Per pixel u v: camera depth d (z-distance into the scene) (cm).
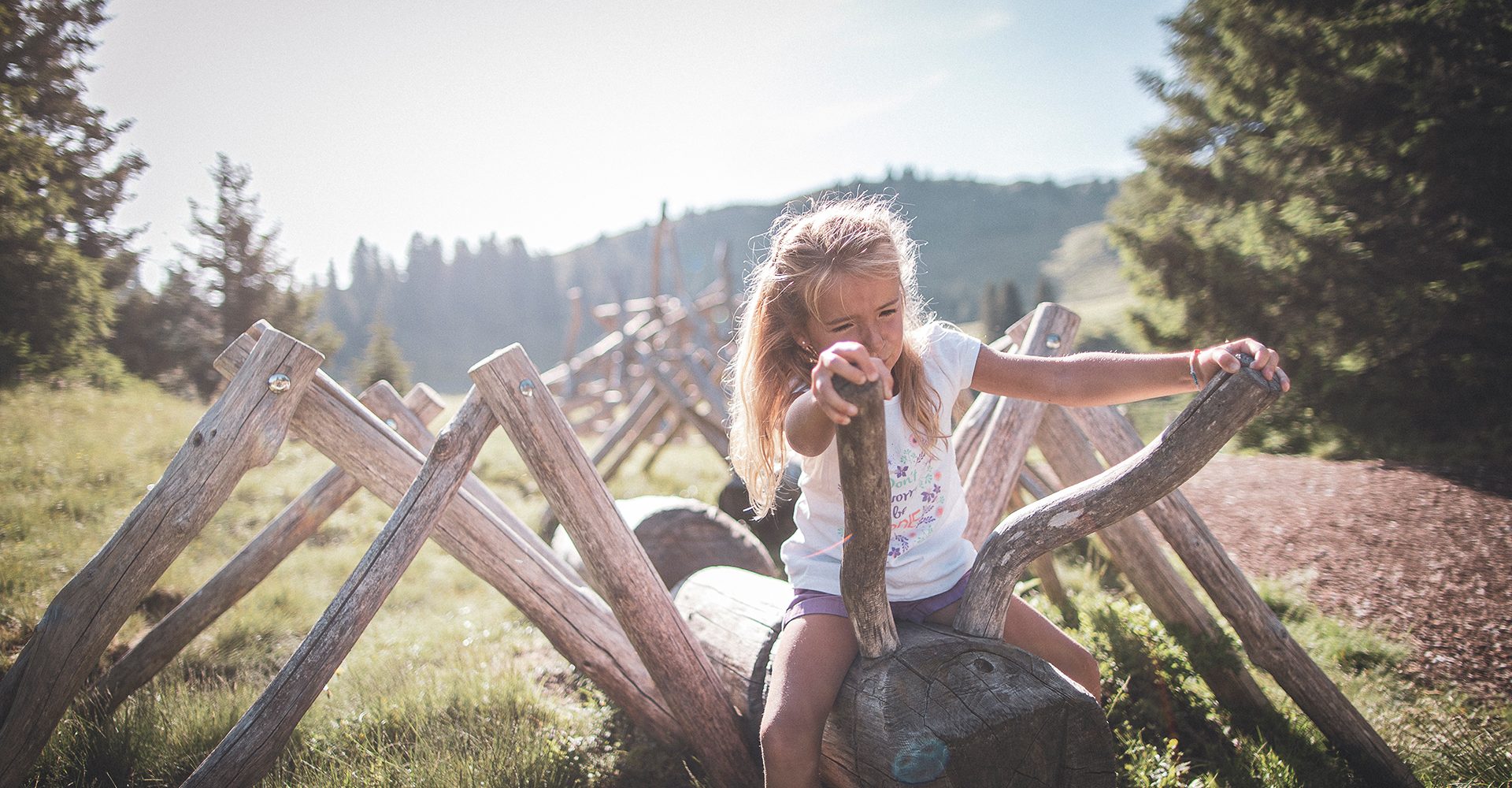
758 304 197
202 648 407
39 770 273
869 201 210
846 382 144
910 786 170
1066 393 202
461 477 252
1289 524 654
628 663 282
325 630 234
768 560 438
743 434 213
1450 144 980
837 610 199
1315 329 1234
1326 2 1189
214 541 595
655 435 1363
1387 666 400
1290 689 292
